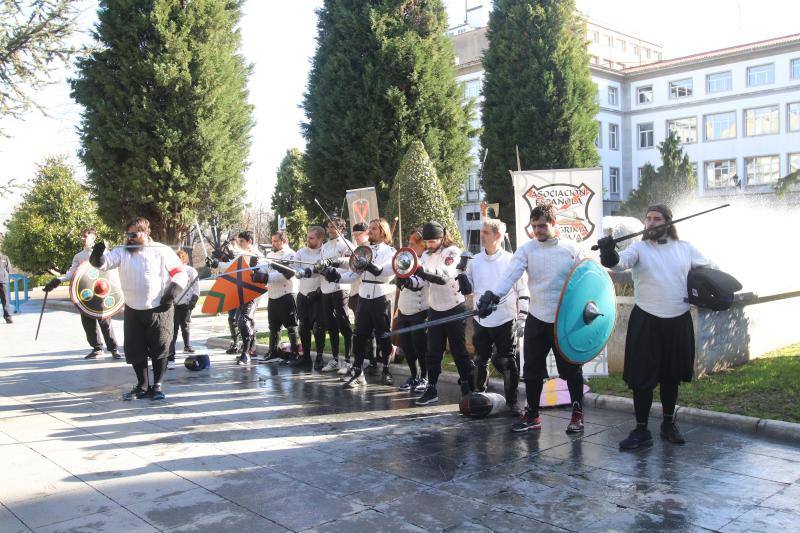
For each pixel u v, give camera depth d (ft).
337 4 65.26
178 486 14.46
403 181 39.78
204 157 61.05
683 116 153.99
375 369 28.48
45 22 36.99
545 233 17.61
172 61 58.95
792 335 29.50
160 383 23.40
